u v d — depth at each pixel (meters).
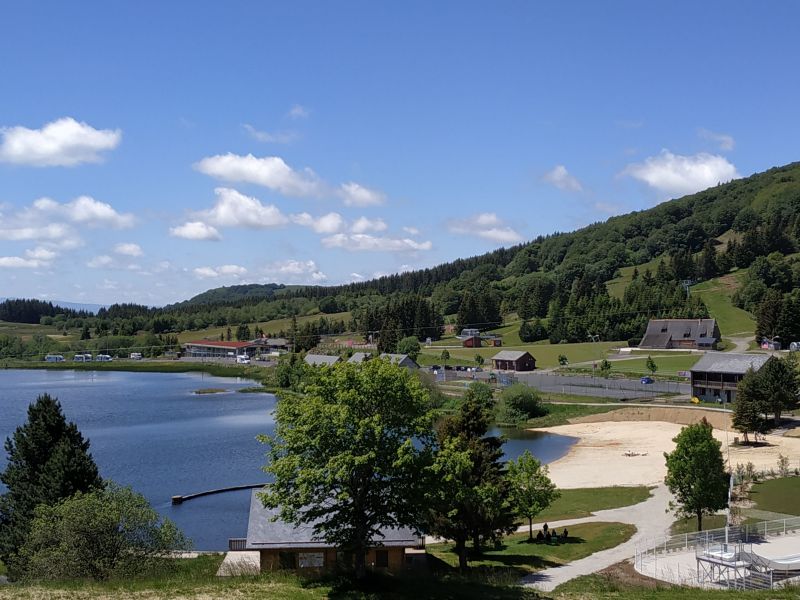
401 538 45.31
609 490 78.31
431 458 35.12
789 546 49.16
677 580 42.81
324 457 34.16
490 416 55.78
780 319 183.00
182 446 111.69
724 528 53.69
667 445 105.25
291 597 33.34
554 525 63.41
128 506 43.28
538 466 58.62
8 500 54.22
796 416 112.94
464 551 46.28
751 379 103.56
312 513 35.38
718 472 52.97
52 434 56.78
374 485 34.59
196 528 69.25
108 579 38.59
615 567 46.84
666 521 61.97
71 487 52.53
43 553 40.72
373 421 33.66
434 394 139.50
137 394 185.25
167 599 33.00
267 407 158.50
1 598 32.88
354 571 38.38
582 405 137.88
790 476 74.38
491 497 45.47
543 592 38.59
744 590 39.38
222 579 37.75
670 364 179.12
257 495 37.12
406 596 34.41
